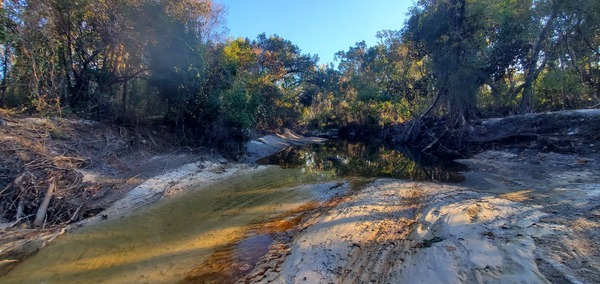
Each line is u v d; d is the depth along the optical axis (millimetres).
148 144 12695
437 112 21234
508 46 17266
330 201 8141
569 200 6367
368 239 5289
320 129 41188
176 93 14133
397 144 24578
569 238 4395
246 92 19000
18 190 6152
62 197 6699
